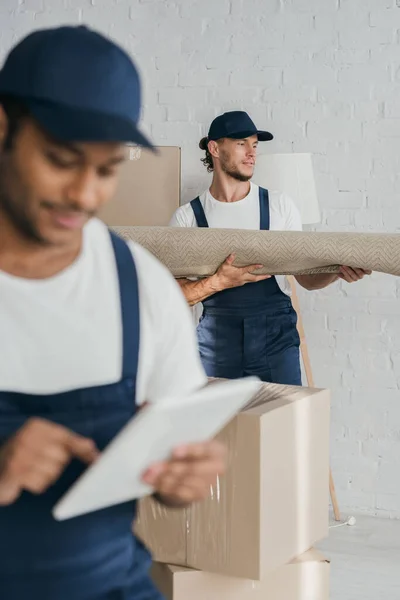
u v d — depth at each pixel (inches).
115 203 178.9
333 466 187.5
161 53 188.4
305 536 86.2
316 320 185.6
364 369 184.2
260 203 160.6
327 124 181.8
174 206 177.6
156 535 83.7
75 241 50.6
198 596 82.6
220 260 106.5
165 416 43.7
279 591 84.6
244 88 185.2
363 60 179.5
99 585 54.1
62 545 53.0
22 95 44.3
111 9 190.1
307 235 104.5
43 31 46.3
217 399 47.1
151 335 54.3
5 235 49.8
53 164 44.3
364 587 151.7
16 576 52.8
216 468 48.5
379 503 185.9
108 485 45.6
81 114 43.1
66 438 46.5
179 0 186.7
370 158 180.7
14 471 45.5
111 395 53.1
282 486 81.9
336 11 179.6
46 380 52.0
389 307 181.9
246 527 79.3
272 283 148.3
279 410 80.7
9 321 50.9
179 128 188.7
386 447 184.5
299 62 182.2
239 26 184.2
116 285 53.1
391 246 101.4
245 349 147.2
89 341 52.1
